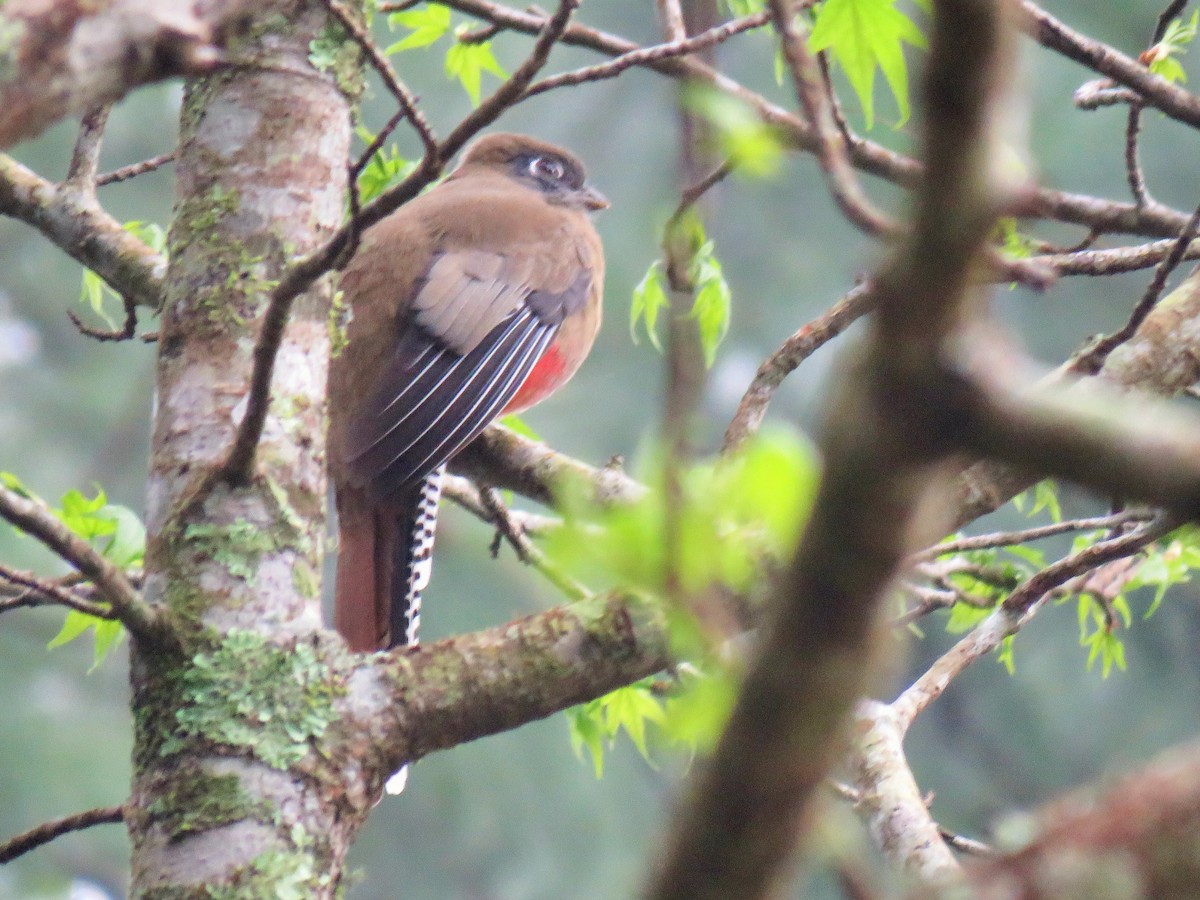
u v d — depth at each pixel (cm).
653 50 550
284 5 680
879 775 675
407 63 2180
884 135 1028
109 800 1950
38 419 2194
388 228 1077
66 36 392
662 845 265
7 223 2297
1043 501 876
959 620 877
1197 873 274
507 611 1944
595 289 1145
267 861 550
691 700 326
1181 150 2031
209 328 643
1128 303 2103
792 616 249
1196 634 2039
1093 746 2059
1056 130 2033
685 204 346
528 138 1335
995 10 222
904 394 234
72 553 539
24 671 2009
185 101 689
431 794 2095
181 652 577
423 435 923
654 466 309
